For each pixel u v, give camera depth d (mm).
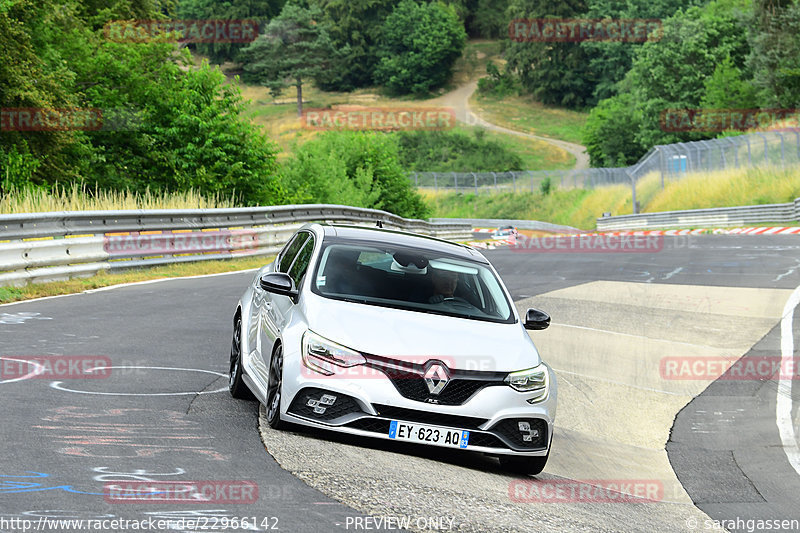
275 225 56844
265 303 17625
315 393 14805
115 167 75875
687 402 24422
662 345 30797
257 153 79688
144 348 22797
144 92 77125
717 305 38500
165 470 12211
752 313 36438
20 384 17359
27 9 70250
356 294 16453
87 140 73938
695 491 17078
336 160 108062
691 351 30031
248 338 18219
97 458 12523
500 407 14969
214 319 28828
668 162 143750
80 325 25625
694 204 128625
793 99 164750
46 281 35250
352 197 103688
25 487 10875
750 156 130125
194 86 79938
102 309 29266
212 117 79188
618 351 29734
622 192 169250
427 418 14703
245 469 12664
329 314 15562
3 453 12367
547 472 17250
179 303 32062
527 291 42594
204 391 18375
